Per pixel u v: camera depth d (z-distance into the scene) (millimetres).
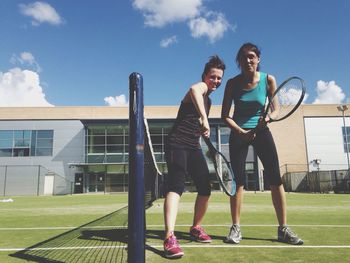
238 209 3475
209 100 3590
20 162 35406
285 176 34438
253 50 3531
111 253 2941
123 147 35469
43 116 36062
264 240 3545
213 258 2715
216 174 3537
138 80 2238
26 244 3459
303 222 5371
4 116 35875
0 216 7129
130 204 2131
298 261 2623
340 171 28219
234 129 3566
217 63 3445
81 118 36250
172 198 3006
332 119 36750
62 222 5727
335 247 3156
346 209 8602
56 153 35656
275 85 3715
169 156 3225
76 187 35188
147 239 3627
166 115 36156
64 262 2631
